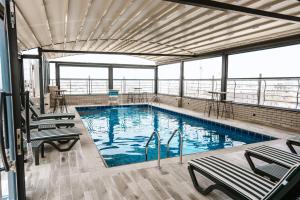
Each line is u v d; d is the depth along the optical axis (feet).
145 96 42.29
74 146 13.23
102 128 22.34
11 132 6.08
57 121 15.94
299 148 13.17
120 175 9.12
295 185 3.57
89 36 21.91
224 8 10.91
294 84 19.10
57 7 12.80
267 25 16.06
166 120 26.50
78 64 37.88
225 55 25.75
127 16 15.69
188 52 29.35
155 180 8.72
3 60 6.08
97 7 13.78
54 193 7.63
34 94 27.55
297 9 13.06
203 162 8.11
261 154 9.00
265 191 5.99
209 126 23.36
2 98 4.85
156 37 22.26
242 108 23.15
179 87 35.70
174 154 14.97
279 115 19.44
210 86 30.04
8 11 5.12
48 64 35.47
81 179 8.74
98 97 38.40
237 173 7.13
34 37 18.25
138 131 21.16
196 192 7.88
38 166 10.03
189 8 13.91
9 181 6.51
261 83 21.99
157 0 12.80
